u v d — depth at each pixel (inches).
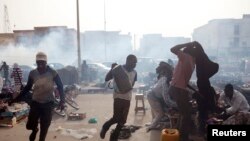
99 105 453.1
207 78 254.2
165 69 285.4
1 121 311.0
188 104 242.8
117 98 231.0
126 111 234.2
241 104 268.1
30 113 213.2
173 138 198.5
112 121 235.5
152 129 285.7
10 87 462.3
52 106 217.6
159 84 283.6
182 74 239.9
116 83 229.8
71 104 425.7
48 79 211.2
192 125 267.7
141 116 358.9
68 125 314.7
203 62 249.8
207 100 258.2
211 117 264.7
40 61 209.3
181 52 239.6
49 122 214.4
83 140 254.8
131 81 233.9
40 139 212.5
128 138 259.4
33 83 215.3
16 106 349.7
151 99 285.9
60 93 217.3
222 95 291.0
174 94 242.8
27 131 288.2
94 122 328.5
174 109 275.6
